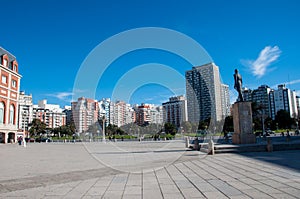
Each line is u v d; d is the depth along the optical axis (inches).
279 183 269.0
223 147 641.0
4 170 402.6
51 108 5305.1
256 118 2219.5
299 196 218.7
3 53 1695.4
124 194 239.6
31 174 357.4
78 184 284.8
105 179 311.4
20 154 770.8
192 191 245.3
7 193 245.9
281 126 2832.2
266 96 4008.4
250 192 235.3
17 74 1808.6
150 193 241.6
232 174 329.7
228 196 224.1
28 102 4335.6
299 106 4505.4
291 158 481.1
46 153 804.0
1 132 1612.9
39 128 3206.2
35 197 231.0
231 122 1606.8
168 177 318.7
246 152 631.8
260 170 354.3
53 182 297.3
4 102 1654.8
